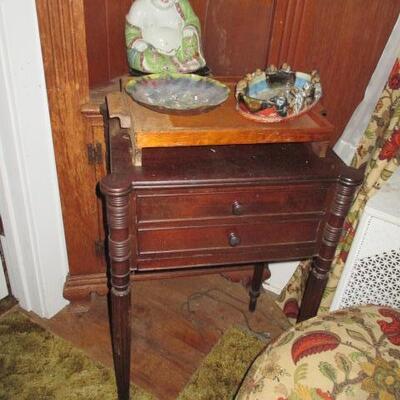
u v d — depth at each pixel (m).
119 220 0.82
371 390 0.74
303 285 1.39
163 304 1.48
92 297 1.48
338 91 1.20
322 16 1.11
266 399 0.73
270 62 1.19
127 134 0.96
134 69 1.08
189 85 0.98
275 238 0.95
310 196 0.91
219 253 0.94
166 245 0.90
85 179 1.21
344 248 1.17
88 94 1.08
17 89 1.00
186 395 1.20
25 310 1.42
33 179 1.14
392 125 1.01
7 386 1.18
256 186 0.87
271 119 0.88
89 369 1.24
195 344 1.35
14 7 0.91
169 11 1.06
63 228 1.29
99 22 1.12
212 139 0.85
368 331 0.83
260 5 1.14
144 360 1.29
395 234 0.97
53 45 0.99
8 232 1.25
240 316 1.46
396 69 1.00
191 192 0.85
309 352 0.79
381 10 1.06
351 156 1.22
